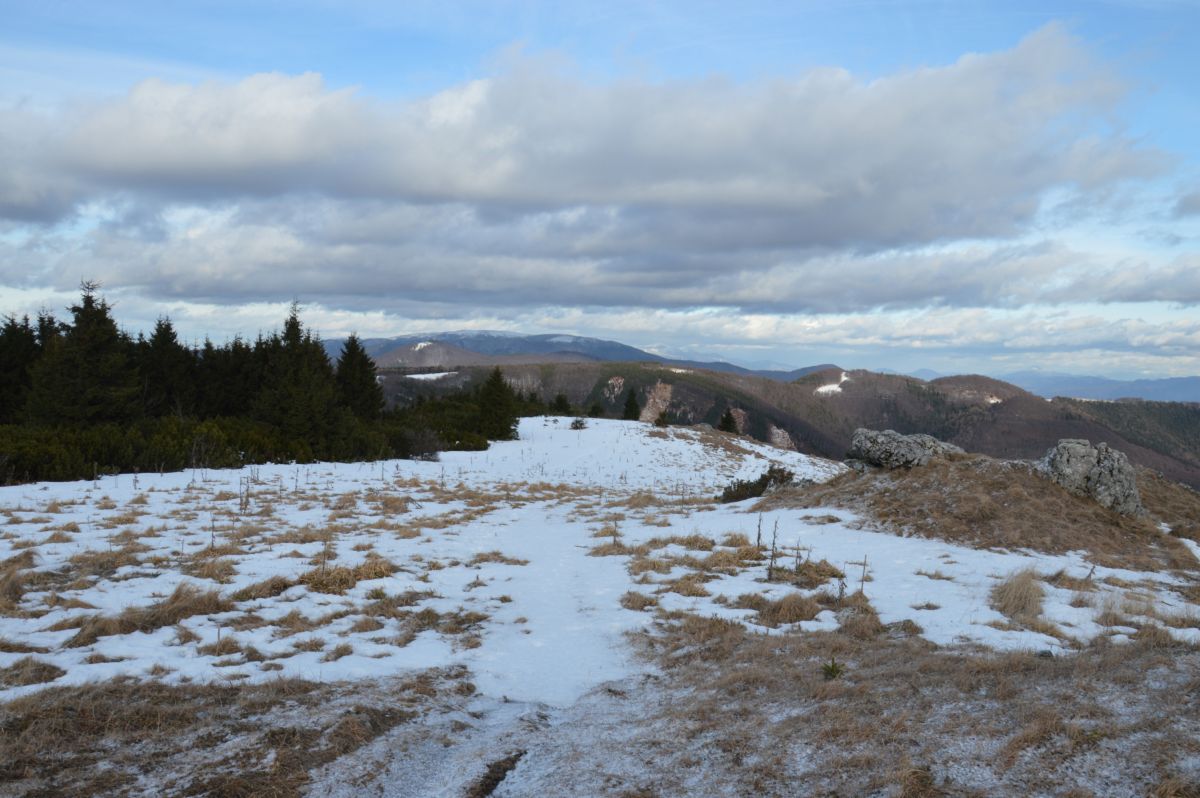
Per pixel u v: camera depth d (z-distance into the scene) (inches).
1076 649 329.1
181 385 1702.8
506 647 361.7
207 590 424.5
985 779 185.5
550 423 2439.7
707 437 2306.8
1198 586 505.4
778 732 231.0
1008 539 608.1
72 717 237.5
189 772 207.3
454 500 965.2
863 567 531.8
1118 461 706.2
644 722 257.4
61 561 475.8
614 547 619.5
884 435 845.8
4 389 1472.7
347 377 2003.0
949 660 294.0
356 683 293.4
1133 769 179.3
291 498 835.4
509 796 204.4
